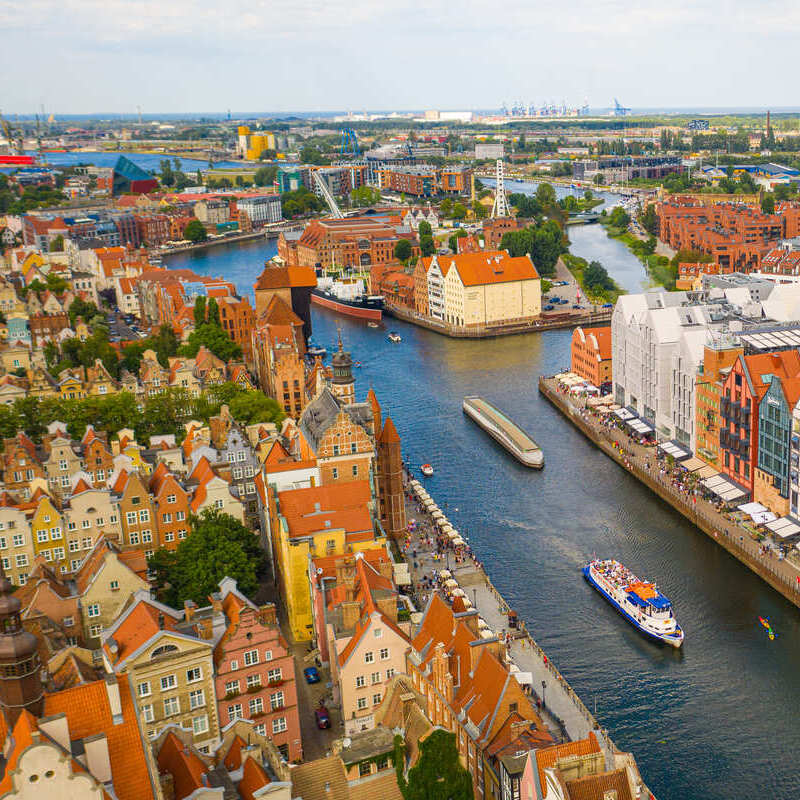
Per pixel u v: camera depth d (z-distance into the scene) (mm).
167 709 102188
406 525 185625
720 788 112875
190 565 137250
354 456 162625
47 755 66188
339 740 95438
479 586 160625
